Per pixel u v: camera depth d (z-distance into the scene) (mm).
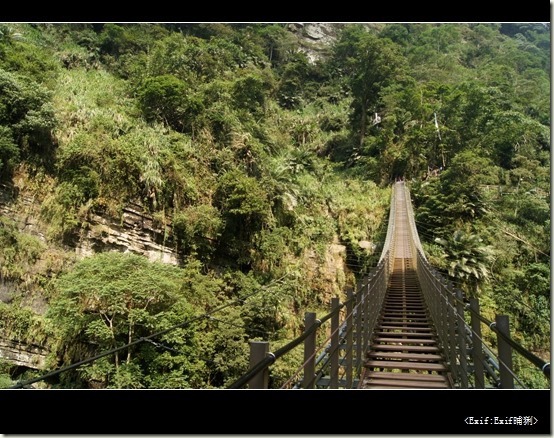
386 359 7688
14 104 19719
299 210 29859
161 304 16375
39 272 18188
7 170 18953
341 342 5516
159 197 22719
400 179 39500
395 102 43094
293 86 53938
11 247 17750
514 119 40031
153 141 23891
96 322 14484
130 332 14789
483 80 54469
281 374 16578
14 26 31984
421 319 10547
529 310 25562
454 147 40406
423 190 34375
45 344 16703
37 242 18531
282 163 33812
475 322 4891
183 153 25250
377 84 46406
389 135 40438
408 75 48594
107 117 23594
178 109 27453
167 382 14461
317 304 26625
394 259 22203
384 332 9211
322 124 49125
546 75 61625
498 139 40062
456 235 28250
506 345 3617
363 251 30219
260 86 38750
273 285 24000
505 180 37062
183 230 23062
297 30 71750
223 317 18484
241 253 24672
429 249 27844
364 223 31781
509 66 61094
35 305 17656
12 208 18781
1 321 16359
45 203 19547
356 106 47438
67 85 25422
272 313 22078
